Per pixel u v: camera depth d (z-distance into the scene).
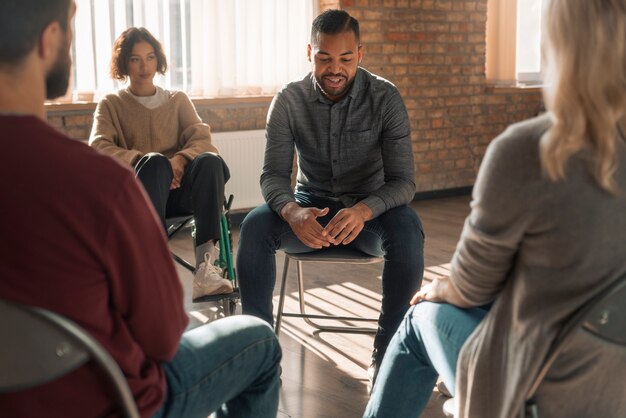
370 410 1.80
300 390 2.69
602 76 1.21
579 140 1.22
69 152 1.12
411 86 6.49
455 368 1.59
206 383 1.42
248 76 5.70
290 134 2.87
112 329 1.20
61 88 1.24
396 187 2.71
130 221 1.14
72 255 1.11
